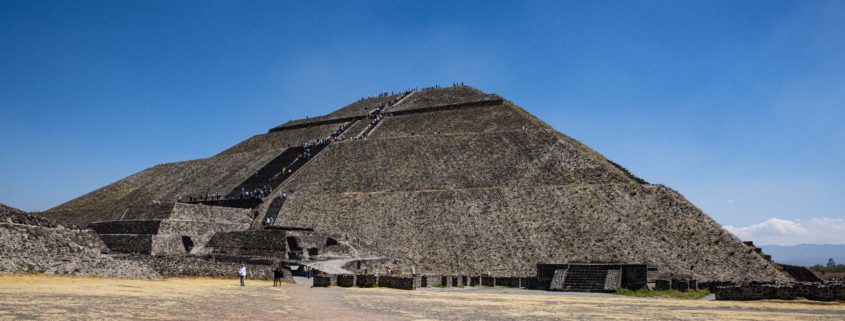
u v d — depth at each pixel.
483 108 110.62
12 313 17.70
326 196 76.00
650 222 58.62
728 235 55.38
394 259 58.53
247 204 77.62
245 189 84.75
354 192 76.62
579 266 44.06
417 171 81.12
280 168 91.69
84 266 35.31
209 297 27.61
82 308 19.88
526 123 96.00
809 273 54.91
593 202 63.31
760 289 32.19
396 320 20.48
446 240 60.94
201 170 100.94
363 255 59.59
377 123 112.19
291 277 46.22
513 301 30.56
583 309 26.17
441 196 69.88
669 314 23.92
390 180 79.38
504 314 23.42
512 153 82.19
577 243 57.06
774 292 31.83
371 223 66.69
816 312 25.14
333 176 83.56
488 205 66.25
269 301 27.16
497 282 46.47
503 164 79.12
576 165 74.38
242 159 102.25
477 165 80.31
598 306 27.98
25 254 34.03
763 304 29.70
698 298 37.44
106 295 25.25
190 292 30.06
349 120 121.12
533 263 55.03
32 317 17.05
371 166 85.38
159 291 29.50
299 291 35.50
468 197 68.62
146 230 63.06
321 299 29.55
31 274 32.44
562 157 77.50
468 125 101.31
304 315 21.56
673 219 58.56
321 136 111.44
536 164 77.12
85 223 80.81
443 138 93.00
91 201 96.56
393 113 118.88
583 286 42.31
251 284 40.47
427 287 42.56
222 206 77.00
